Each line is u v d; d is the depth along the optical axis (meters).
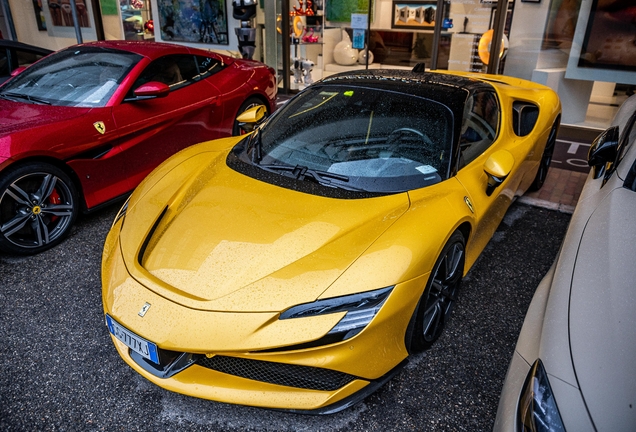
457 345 2.57
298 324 1.82
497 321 2.77
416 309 2.11
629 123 3.13
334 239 2.08
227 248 2.07
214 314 1.84
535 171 3.99
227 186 2.48
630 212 2.06
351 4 7.94
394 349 2.04
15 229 3.28
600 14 5.75
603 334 1.49
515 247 3.61
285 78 8.65
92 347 2.54
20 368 2.39
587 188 2.69
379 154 2.56
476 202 2.61
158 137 4.12
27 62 6.11
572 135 6.30
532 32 6.27
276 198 2.35
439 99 2.84
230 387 1.95
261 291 1.88
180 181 2.66
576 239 2.05
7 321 2.74
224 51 9.12
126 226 2.39
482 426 2.08
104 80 4.00
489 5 6.44
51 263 3.33
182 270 2.02
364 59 8.18
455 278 2.54
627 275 1.69
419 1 7.43
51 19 10.38
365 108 2.83
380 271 1.95
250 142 2.92
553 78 6.28
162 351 1.90
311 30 8.30
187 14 9.18
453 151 2.62
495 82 4.04
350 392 1.96
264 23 8.47
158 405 2.18
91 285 3.09
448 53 6.98
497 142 3.12
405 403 2.19
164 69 4.34
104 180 3.76
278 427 2.06
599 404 1.31
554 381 1.41
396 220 2.19
